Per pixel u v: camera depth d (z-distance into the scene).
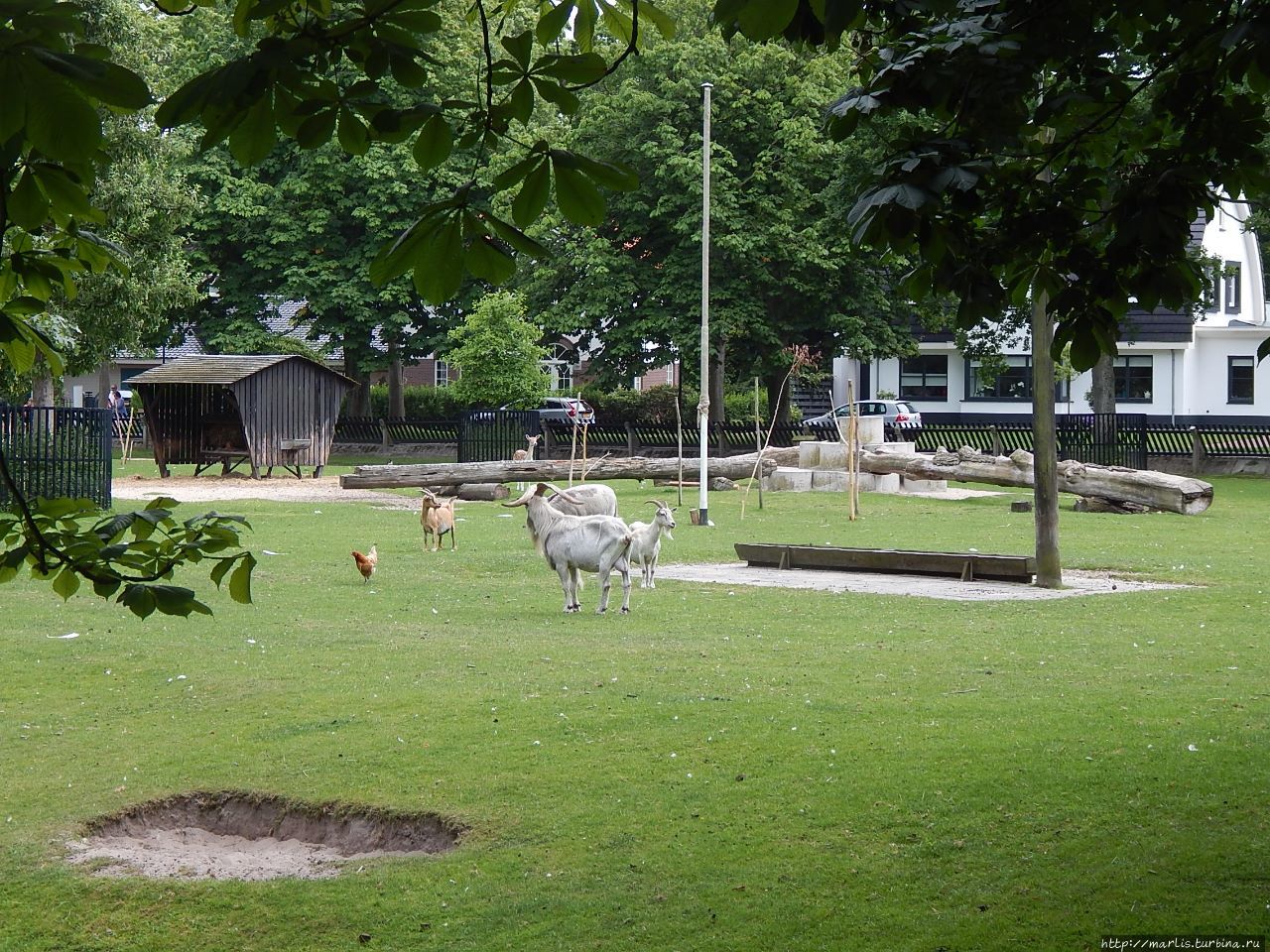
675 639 15.48
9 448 29.69
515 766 10.04
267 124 4.07
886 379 67.69
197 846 9.12
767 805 9.01
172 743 10.99
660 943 6.98
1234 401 63.38
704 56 49.62
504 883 7.89
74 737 11.27
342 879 8.13
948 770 9.68
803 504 35.38
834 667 13.58
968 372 66.44
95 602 18.58
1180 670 13.38
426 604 18.41
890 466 38.41
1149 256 7.02
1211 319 63.31
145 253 35.47
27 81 3.42
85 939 7.42
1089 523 30.42
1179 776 9.43
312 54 4.06
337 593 19.45
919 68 6.40
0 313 5.12
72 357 32.22
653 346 57.03
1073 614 17.39
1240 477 46.44
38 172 4.21
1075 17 6.37
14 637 15.80
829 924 7.13
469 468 36.59
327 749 10.64
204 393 45.59
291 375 45.19
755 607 18.09
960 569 21.14
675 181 49.88
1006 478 35.84
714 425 51.22
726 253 49.81
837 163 46.56
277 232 56.94
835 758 10.05
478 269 4.08
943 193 6.12
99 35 30.92
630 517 31.53
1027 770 9.64
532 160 4.00
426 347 60.03
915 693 12.26
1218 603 18.31
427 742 10.73
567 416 62.19
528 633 15.95
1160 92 7.17
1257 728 10.78
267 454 44.72
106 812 9.33
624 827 8.66
